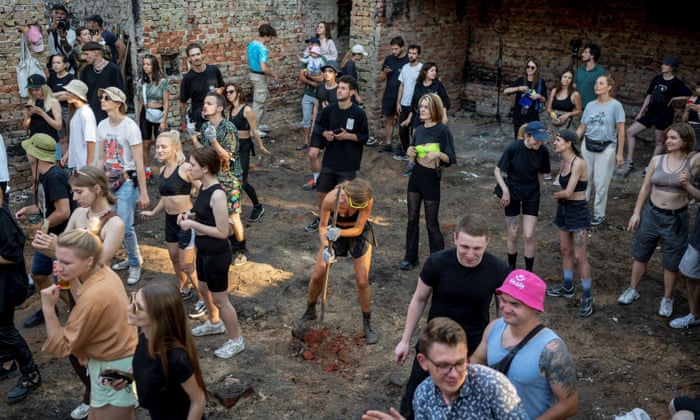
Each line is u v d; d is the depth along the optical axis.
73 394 5.86
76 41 12.82
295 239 9.17
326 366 6.32
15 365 6.17
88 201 5.61
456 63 15.66
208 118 8.13
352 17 13.72
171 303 3.71
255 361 6.35
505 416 3.28
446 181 11.73
